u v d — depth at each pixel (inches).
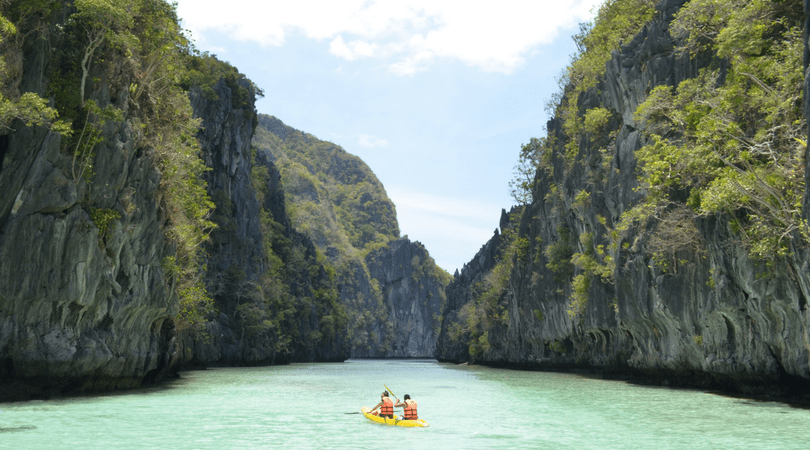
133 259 1136.8
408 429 789.2
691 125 1210.0
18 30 901.2
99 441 660.1
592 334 2220.7
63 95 957.8
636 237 1514.5
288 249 4690.0
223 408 999.0
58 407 904.9
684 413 953.5
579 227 2206.0
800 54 959.0
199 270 2341.3
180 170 1416.1
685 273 1323.8
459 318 5452.8
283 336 4042.8
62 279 933.2
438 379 2105.1
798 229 874.1
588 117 1863.9
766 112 1003.3
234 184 3555.6
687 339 1357.0
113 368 1114.7
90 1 940.6
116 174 1062.4
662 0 1539.1
